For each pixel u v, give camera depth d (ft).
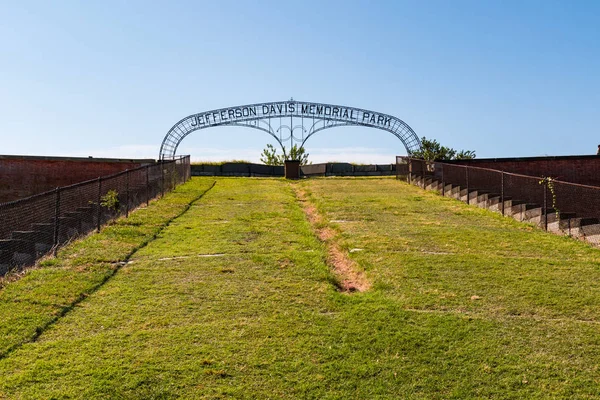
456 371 19.21
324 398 17.74
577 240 38.91
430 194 66.80
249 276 29.84
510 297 26.25
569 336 21.84
